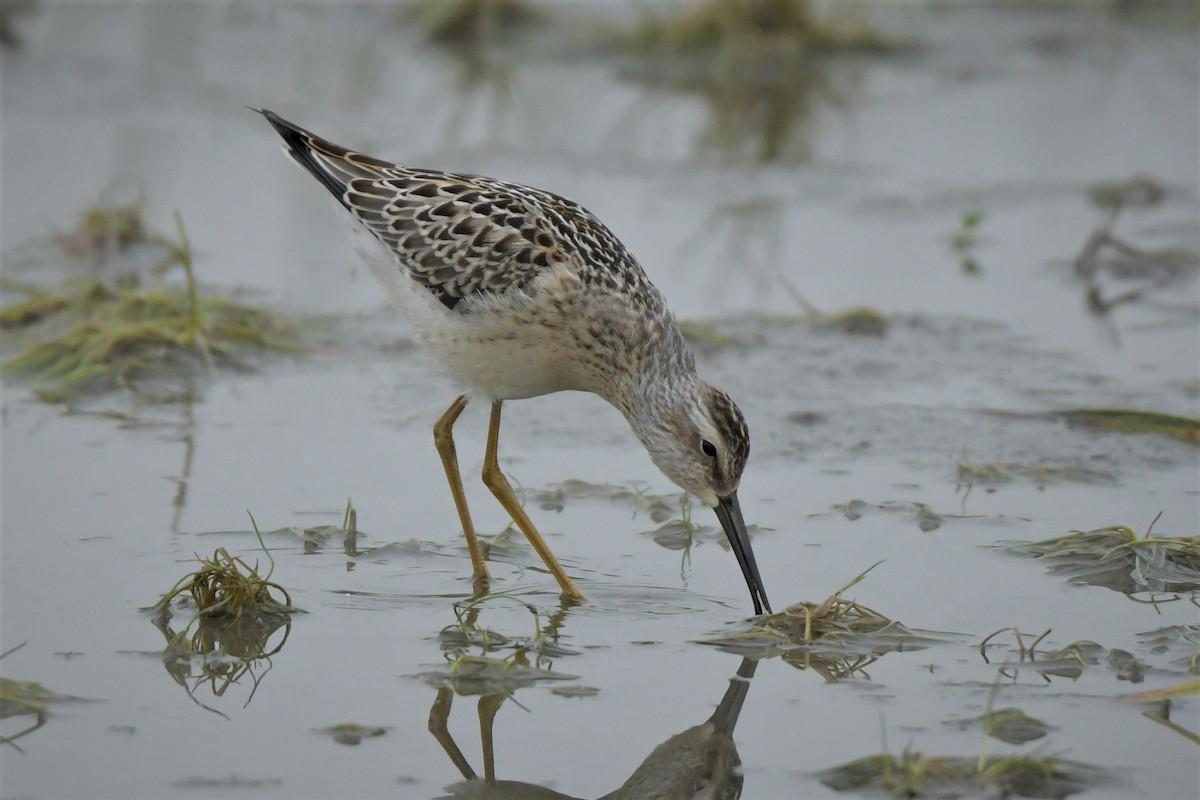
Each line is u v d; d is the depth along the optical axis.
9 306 15.59
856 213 19.00
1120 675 9.35
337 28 25.30
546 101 22.44
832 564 11.08
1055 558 11.09
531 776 8.25
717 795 8.09
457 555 11.28
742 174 20.16
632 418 11.26
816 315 16.08
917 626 10.08
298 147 12.09
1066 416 13.84
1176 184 19.84
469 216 11.13
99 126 20.83
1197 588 10.65
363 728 8.68
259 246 17.73
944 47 24.84
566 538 11.67
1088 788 8.05
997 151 21.05
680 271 17.16
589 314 10.94
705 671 9.50
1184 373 14.91
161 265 17.09
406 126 21.12
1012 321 16.30
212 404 14.10
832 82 23.55
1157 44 25.31
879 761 8.30
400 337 15.80
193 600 10.18
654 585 10.84
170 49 23.97
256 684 9.18
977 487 12.48
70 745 8.40
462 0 24.53
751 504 12.17
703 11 24.03
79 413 13.78
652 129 21.61
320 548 11.27
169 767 8.20
